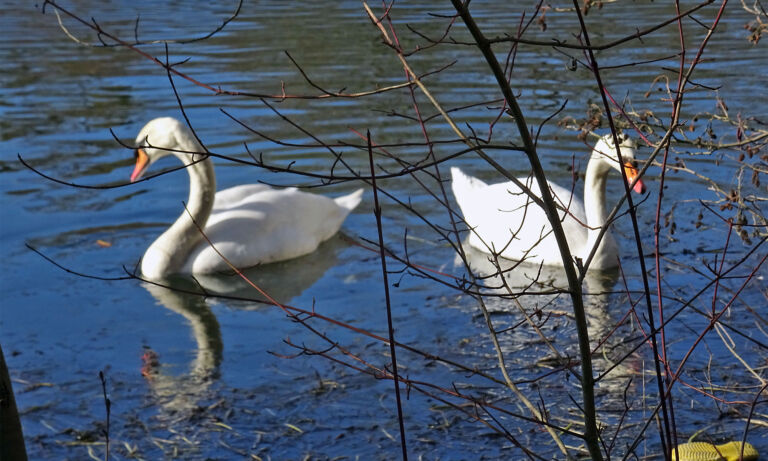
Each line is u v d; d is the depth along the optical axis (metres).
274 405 5.54
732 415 5.28
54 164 9.88
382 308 6.99
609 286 7.36
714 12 17.14
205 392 5.73
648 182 9.37
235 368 6.06
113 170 9.80
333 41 15.46
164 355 6.29
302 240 8.36
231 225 8.09
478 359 6.08
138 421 5.37
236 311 7.08
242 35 16.08
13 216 8.76
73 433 5.24
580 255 7.74
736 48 14.09
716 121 10.39
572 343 6.27
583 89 12.08
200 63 14.08
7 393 2.84
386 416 5.39
